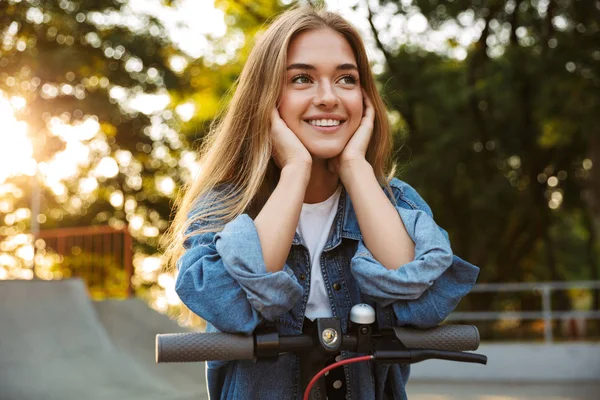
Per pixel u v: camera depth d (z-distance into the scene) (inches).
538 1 528.1
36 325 295.1
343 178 62.7
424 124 551.5
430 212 67.2
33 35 568.1
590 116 490.9
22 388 263.1
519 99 543.8
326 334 51.4
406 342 54.5
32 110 565.6
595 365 378.6
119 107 638.5
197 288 54.6
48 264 372.5
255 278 53.1
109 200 766.5
